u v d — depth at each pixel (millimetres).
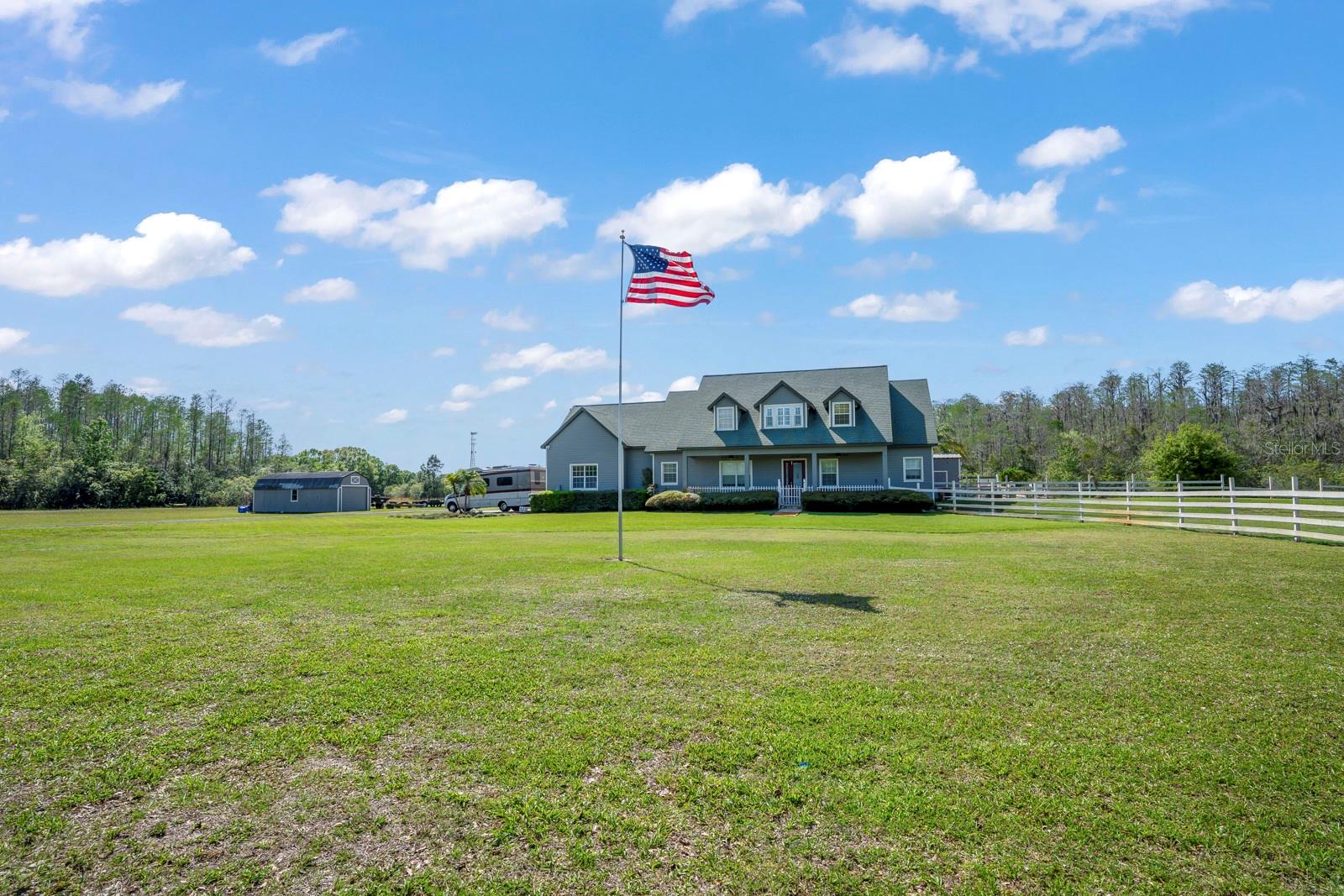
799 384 41938
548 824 4102
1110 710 5652
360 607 9734
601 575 12484
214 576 12695
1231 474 41281
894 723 5438
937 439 38031
